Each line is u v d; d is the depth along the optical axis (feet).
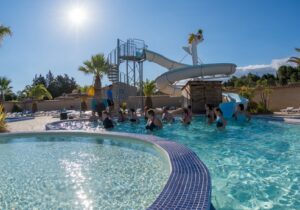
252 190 12.09
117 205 10.43
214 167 15.94
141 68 76.43
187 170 11.43
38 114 81.56
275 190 12.03
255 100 71.05
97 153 20.26
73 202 10.88
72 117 52.80
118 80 69.00
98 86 75.61
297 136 27.12
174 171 11.27
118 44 69.21
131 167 15.89
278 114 52.39
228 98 56.49
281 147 21.74
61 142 25.46
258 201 10.89
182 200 8.02
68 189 12.44
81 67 75.31
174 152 15.33
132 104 82.89
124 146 22.94
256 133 29.30
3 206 10.66
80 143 24.71
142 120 45.44
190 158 13.76
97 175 14.51
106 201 10.85
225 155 19.10
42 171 15.70
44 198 11.39
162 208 7.47
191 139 26.43
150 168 15.53
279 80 151.53
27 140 26.91
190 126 35.73
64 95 123.65
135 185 12.66
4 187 12.94
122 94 69.62
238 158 18.11
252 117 44.11
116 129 36.32
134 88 77.36
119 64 69.62
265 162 16.92
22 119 58.39
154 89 86.58
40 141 26.22
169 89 74.90
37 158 19.24
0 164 17.70
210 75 65.16
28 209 10.32
